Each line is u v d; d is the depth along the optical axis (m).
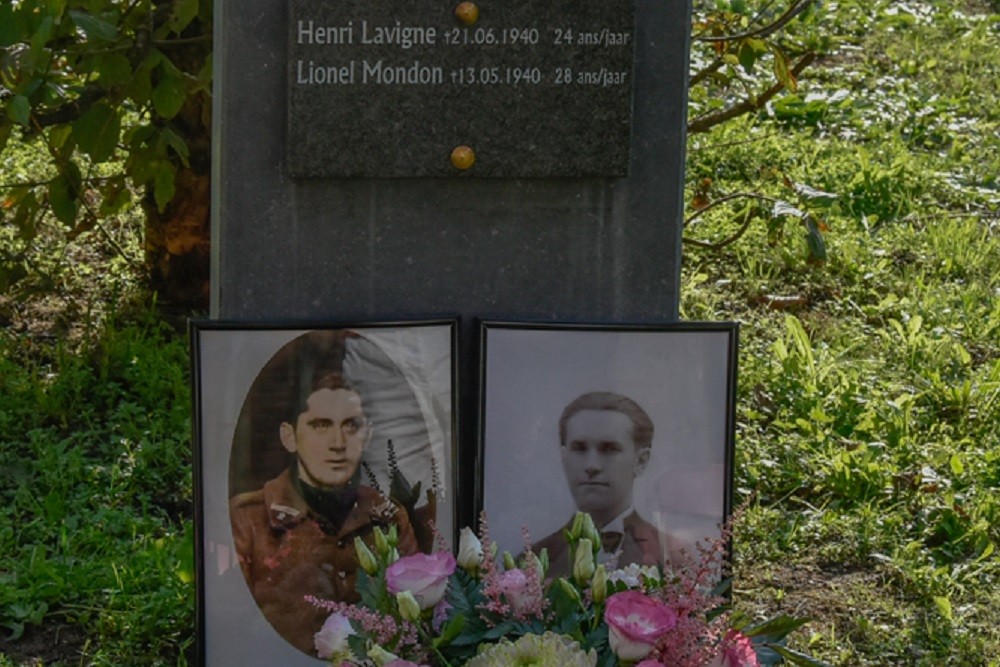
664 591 3.42
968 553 4.91
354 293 4.13
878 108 9.14
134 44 5.30
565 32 3.99
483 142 4.02
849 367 6.06
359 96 3.96
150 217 6.25
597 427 4.12
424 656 3.37
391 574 3.39
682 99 4.11
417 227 4.11
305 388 4.02
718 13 6.09
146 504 4.86
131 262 6.48
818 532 4.97
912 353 6.20
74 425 5.41
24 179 7.24
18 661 4.06
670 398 4.13
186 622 4.23
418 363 4.07
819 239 5.61
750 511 5.06
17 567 4.43
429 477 4.10
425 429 4.09
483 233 4.14
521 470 4.12
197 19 5.87
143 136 5.50
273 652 4.05
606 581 3.43
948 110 9.29
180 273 6.29
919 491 5.19
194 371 3.94
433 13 3.94
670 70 4.10
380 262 4.12
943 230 7.45
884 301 6.69
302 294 4.11
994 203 7.96
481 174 4.04
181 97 5.21
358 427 4.05
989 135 8.95
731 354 4.12
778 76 5.89
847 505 5.17
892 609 4.56
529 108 4.02
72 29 5.24
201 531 3.98
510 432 4.11
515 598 3.43
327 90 3.94
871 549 4.88
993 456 5.40
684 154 4.16
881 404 5.71
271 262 4.08
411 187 4.09
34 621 4.22
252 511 4.02
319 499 4.05
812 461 5.34
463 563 3.59
